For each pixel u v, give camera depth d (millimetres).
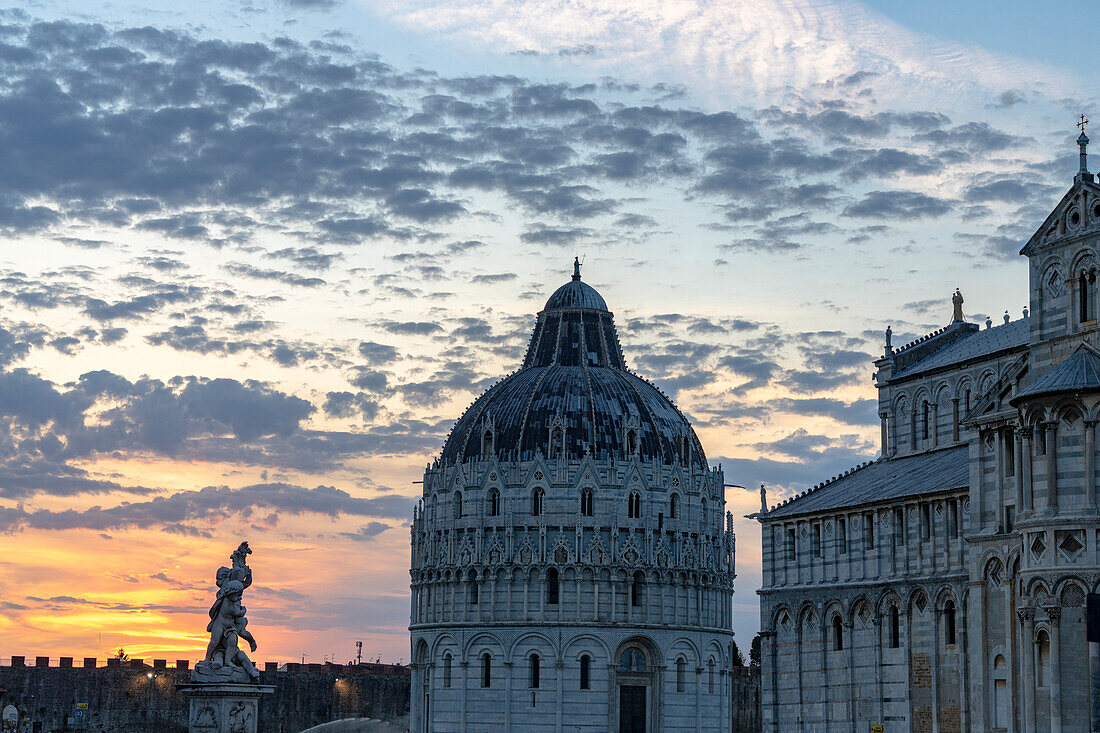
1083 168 97625
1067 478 90625
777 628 149875
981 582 102562
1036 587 91188
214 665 65000
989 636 102000
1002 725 100562
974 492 103562
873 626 137250
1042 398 91562
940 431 152875
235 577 66250
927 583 130500
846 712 139250
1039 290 99625
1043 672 90812
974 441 103875
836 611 142250
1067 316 96938
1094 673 87188
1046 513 90812
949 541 128750
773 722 148750
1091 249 95625
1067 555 89875
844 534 142875
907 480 141375
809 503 149625
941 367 152375
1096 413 89688
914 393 156750
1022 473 93312
